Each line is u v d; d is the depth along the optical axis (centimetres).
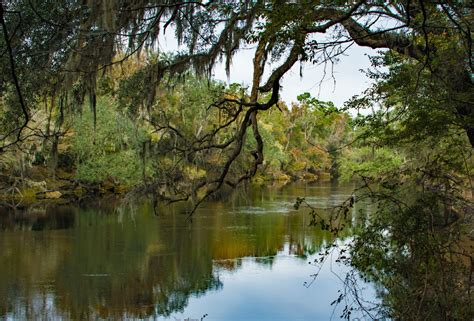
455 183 737
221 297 1249
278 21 499
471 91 671
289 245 1812
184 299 1234
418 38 630
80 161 3338
